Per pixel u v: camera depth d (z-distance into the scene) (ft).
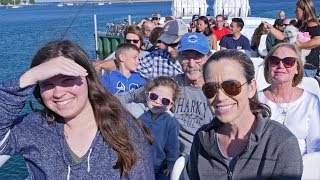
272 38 9.60
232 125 3.04
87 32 38.29
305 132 4.62
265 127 2.95
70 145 2.65
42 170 2.61
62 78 2.53
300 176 2.83
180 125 4.90
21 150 2.64
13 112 2.50
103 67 7.25
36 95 2.71
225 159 3.05
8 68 30.37
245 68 2.96
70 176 2.60
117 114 2.69
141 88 5.16
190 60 4.92
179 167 3.46
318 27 7.48
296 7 7.77
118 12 115.24
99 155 2.63
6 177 11.68
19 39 53.16
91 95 2.68
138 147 2.72
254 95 3.12
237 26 11.85
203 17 13.42
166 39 6.69
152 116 4.66
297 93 4.76
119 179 2.64
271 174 2.85
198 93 4.84
